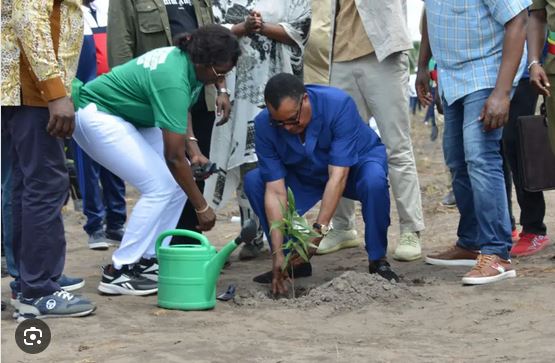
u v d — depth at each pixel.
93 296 5.99
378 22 7.00
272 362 4.42
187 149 6.37
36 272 5.26
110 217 8.36
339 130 6.01
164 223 6.03
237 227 9.43
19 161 5.22
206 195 7.10
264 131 6.04
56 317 5.30
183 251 5.54
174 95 5.64
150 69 5.76
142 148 5.92
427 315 5.34
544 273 6.33
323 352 4.59
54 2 5.10
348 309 5.52
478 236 6.76
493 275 6.05
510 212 7.54
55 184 5.19
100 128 5.82
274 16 7.07
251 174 6.25
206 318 5.36
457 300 5.65
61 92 4.96
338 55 7.32
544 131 6.91
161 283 5.63
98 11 8.26
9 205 5.74
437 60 6.29
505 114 5.87
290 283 6.23
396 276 6.20
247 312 5.52
